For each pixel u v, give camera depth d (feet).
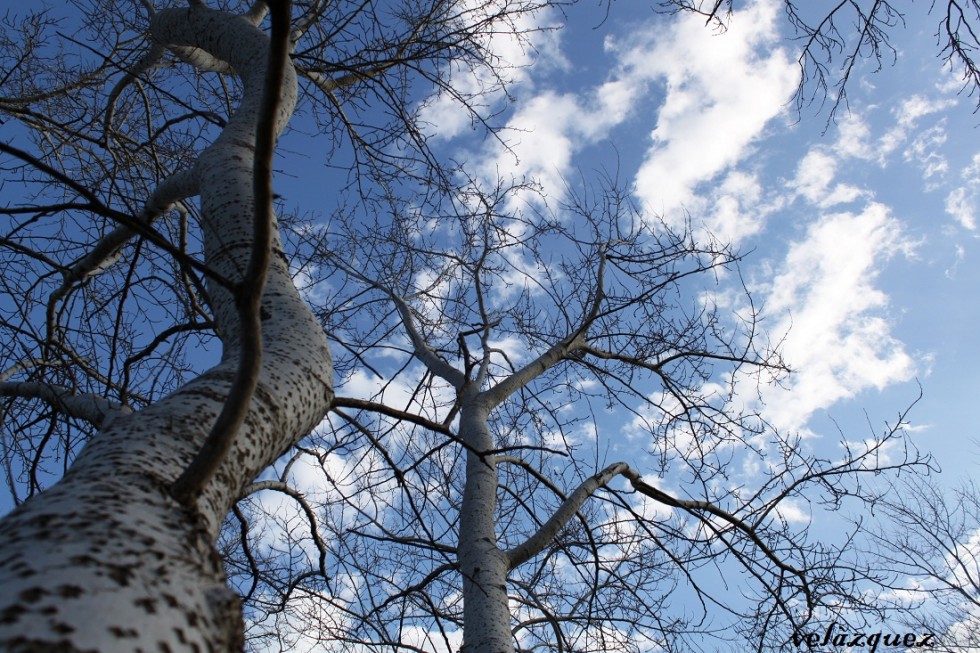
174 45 16.16
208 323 11.69
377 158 18.71
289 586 16.03
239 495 6.02
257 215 5.12
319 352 7.92
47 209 5.33
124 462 5.16
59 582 3.64
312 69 17.84
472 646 13.75
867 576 19.06
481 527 16.39
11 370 14.65
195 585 4.32
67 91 17.12
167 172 17.97
